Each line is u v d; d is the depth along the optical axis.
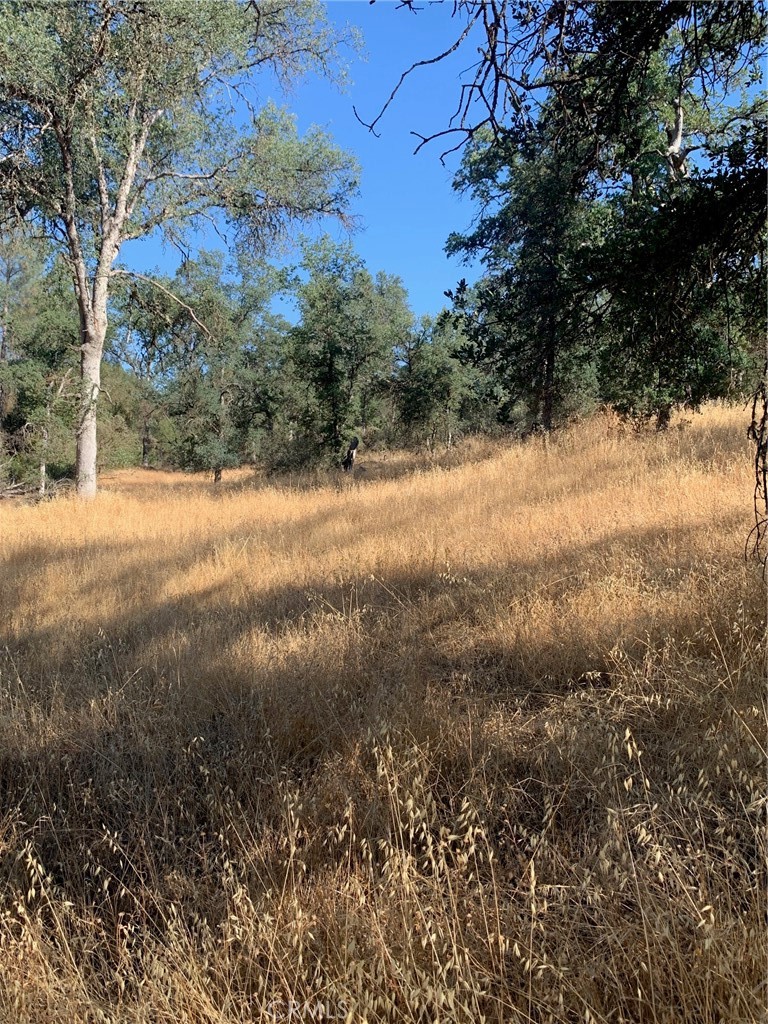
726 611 3.57
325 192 17.44
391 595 5.41
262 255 17.97
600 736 2.85
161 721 3.52
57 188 15.76
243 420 28.33
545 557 5.48
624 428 11.68
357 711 3.31
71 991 1.97
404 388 23.14
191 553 7.94
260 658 4.20
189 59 12.69
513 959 1.92
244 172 16.19
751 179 2.49
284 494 13.19
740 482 6.66
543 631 3.98
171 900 2.37
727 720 2.75
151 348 21.55
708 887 1.97
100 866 2.42
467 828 2.44
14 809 2.89
